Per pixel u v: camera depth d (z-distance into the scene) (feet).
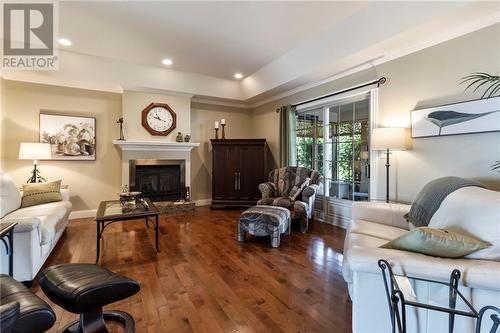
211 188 19.75
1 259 6.55
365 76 11.66
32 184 11.53
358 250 4.53
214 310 5.97
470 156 8.07
